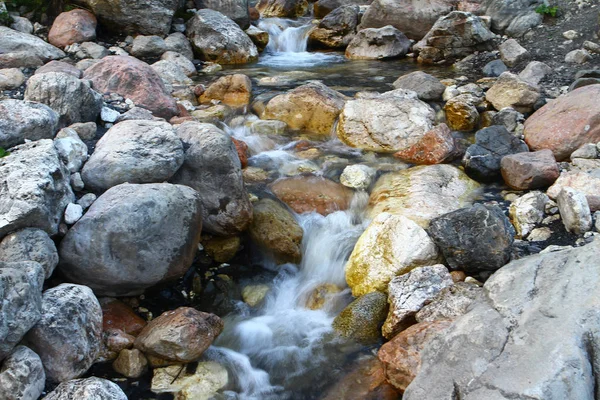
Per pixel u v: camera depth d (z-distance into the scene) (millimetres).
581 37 9273
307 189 6125
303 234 5621
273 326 4824
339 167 6574
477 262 4766
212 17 10289
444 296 4383
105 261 4508
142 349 4312
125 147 5129
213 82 8461
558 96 7598
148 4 9648
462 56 9977
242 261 5531
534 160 5996
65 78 6059
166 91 7367
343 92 8320
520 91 7387
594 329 3164
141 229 4551
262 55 11086
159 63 8758
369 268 4965
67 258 4551
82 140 5801
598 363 3078
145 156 5102
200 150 5336
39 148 4836
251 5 13914
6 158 4703
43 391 3898
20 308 3797
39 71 7484
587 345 3139
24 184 4398
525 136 6781
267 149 7020
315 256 5480
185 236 4805
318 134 7422
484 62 9594
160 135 5309
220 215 5395
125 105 6859
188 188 4973
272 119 7590
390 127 7039
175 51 9719
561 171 6016
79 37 9219
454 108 7344
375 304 4672
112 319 4582
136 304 4910
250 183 6246
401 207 5707
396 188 6055
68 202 4746
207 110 7684
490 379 3133
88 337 4195
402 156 6773
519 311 3498
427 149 6641
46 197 4461
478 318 3576
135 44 9406
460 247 4777
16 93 7270
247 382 4289
